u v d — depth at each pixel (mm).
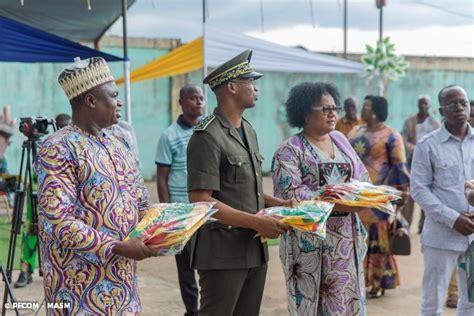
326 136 3959
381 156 5836
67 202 2570
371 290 5883
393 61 13906
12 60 7238
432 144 4309
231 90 3383
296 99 3871
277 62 9297
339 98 3939
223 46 8766
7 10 9031
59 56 7367
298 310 3855
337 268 3785
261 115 16406
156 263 7293
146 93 15312
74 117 2732
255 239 3414
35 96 14430
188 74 15539
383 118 5895
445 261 4207
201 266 3361
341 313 3777
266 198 3645
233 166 3320
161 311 5391
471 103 6297
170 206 2826
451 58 17547
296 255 3834
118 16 9734
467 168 4242
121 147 2840
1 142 7340
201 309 3463
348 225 3814
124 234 2693
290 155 3830
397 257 7570
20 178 5496
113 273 2674
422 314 4336
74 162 2619
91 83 2684
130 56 15211
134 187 2822
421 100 10102
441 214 4145
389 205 3625
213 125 3338
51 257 2672
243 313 3576
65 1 8539
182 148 5078
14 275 6562
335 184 3668
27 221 6012
